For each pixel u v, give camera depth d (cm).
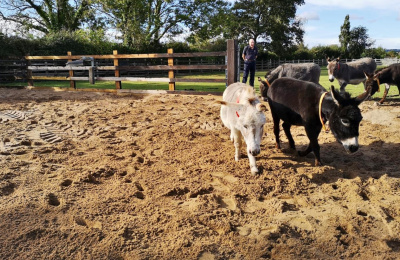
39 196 400
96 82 1981
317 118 493
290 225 352
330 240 323
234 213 379
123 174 493
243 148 602
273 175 477
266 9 5478
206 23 3381
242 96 468
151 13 3253
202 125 788
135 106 1015
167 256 298
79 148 609
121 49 3067
